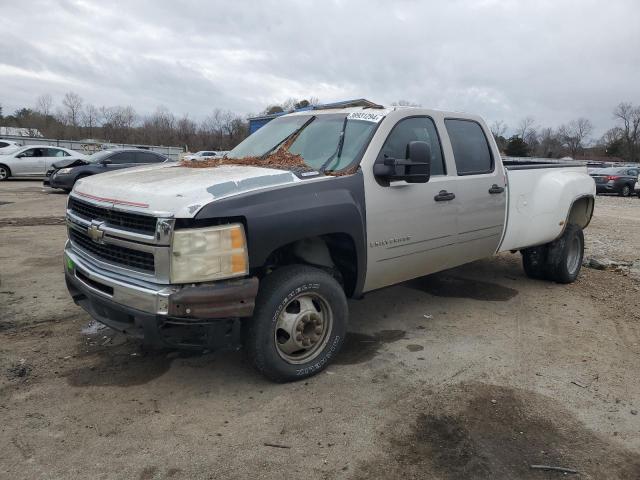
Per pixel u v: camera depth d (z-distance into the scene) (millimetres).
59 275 6445
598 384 3912
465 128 5227
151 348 4305
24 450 2910
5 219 11023
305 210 3592
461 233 5023
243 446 3014
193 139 69688
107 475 2730
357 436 3148
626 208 18688
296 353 3852
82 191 3949
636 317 5484
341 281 4230
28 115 77250
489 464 2922
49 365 3955
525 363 4254
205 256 3182
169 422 3232
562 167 6617
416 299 5945
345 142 4328
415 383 3846
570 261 6762
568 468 2904
